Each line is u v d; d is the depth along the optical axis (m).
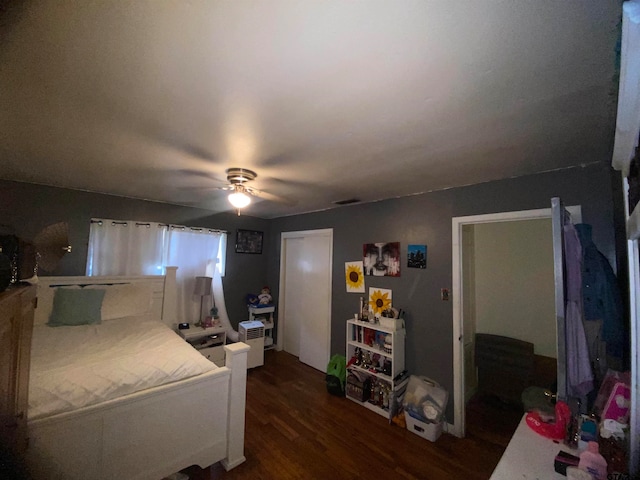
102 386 1.54
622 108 0.74
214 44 0.85
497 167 1.98
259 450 2.12
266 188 2.68
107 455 1.47
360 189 2.67
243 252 4.46
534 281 3.24
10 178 2.58
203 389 1.82
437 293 2.61
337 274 3.58
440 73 0.98
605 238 1.78
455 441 2.30
